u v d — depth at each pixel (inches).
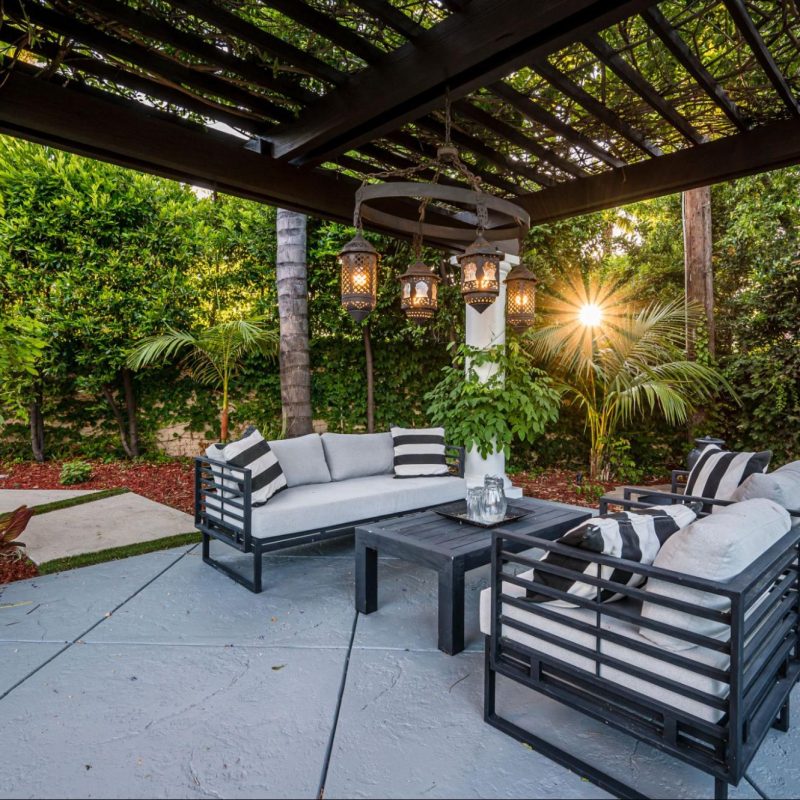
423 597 116.6
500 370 191.6
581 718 74.9
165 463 267.0
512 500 145.1
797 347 211.5
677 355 222.4
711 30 96.1
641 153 126.6
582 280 256.2
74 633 99.1
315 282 258.1
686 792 61.1
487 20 74.9
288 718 74.3
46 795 60.4
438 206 155.3
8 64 85.7
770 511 65.3
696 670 53.3
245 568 134.3
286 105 104.7
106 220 245.6
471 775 63.6
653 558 64.1
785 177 212.7
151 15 81.8
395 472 171.0
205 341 234.7
